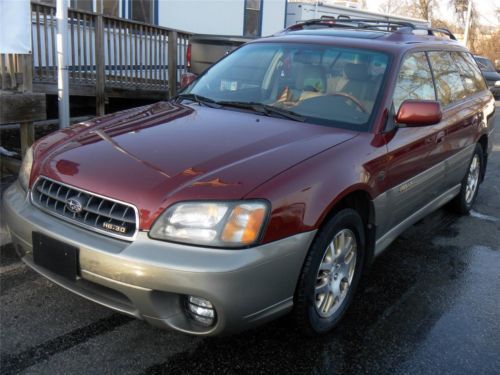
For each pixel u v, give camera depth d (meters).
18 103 5.57
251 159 2.99
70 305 3.46
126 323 3.31
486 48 37.91
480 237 5.27
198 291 2.58
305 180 2.92
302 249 2.88
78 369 2.86
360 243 3.49
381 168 3.50
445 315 3.68
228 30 13.55
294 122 3.66
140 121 3.69
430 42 4.79
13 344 3.04
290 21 15.84
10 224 3.20
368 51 4.12
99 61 8.80
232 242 2.64
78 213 2.89
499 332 3.51
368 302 3.79
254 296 2.69
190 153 3.06
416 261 4.59
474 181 5.89
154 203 2.70
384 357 3.15
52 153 3.29
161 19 11.91
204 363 2.98
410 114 3.66
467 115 5.07
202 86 4.42
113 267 2.66
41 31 8.42
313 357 3.10
